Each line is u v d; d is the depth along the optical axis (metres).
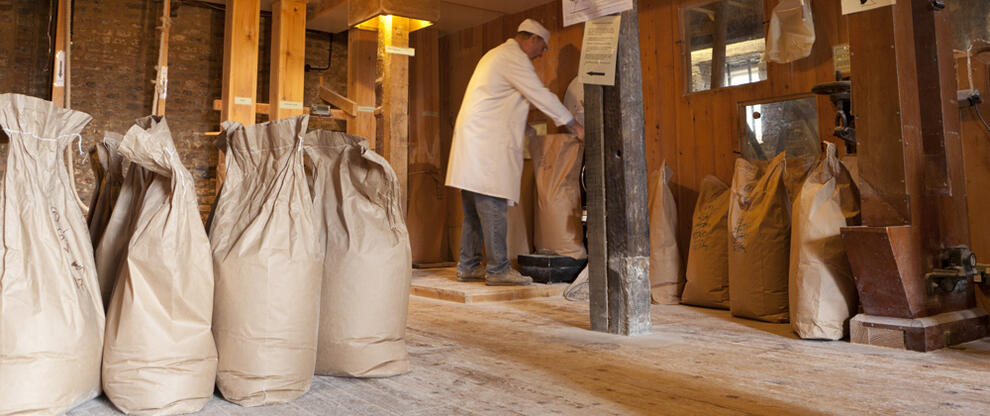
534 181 4.68
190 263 1.53
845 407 1.59
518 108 4.02
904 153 2.38
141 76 6.10
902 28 2.46
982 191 2.83
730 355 2.23
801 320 2.55
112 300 1.55
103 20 5.93
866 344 2.40
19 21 5.58
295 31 5.54
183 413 1.49
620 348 2.36
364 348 1.81
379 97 4.79
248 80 5.41
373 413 1.53
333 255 1.82
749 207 3.15
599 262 2.75
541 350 2.32
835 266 2.55
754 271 3.03
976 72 2.85
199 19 6.37
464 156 3.94
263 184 1.70
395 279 1.86
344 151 1.86
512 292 3.88
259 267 1.59
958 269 2.42
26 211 1.45
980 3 2.85
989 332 2.59
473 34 5.96
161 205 1.60
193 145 6.30
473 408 1.58
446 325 2.91
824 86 2.81
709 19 4.05
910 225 2.37
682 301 3.66
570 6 2.86
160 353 1.49
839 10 3.43
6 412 1.33
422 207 5.79
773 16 3.57
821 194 2.65
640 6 4.46
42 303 1.41
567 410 1.56
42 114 1.51
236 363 1.58
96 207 1.86
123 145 1.52
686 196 4.14
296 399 1.63
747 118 3.86
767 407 1.59
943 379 1.88
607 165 2.74
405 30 4.77
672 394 1.72
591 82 2.76
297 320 1.63
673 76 4.25
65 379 1.42
